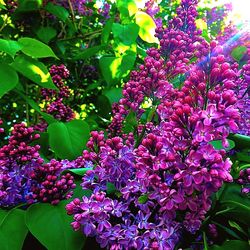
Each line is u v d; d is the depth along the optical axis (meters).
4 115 0.56
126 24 0.50
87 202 0.23
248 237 0.26
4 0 0.52
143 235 0.22
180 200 0.20
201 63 0.22
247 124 0.28
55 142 0.34
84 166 0.30
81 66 0.57
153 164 0.21
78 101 0.57
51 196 0.26
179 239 0.23
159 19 0.55
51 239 0.23
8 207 0.27
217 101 0.20
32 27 0.53
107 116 0.52
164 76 0.28
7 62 0.39
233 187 0.27
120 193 0.24
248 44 0.35
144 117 0.33
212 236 0.25
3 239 0.24
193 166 0.19
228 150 0.28
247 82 0.27
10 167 0.26
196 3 0.37
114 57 0.45
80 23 0.57
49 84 0.38
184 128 0.20
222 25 0.65
